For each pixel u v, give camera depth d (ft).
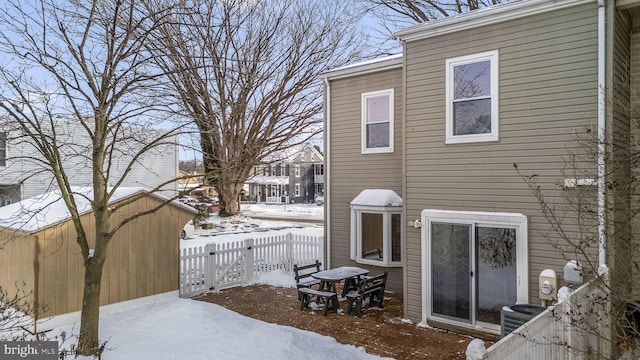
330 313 27.07
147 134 30.83
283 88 76.48
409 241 25.49
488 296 22.29
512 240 21.57
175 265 29.60
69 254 23.97
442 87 24.06
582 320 14.85
